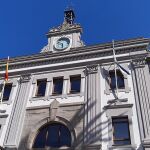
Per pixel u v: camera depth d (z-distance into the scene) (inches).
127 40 815.1
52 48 909.2
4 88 854.5
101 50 825.5
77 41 903.7
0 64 903.1
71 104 735.7
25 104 778.8
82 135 667.4
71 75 808.9
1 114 776.9
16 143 700.7
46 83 818.8
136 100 693.9
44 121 725.9
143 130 635.5
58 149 663.1
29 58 881.5
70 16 1075.3
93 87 753.0
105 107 700.0
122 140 641.6
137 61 773.9
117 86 745.6
